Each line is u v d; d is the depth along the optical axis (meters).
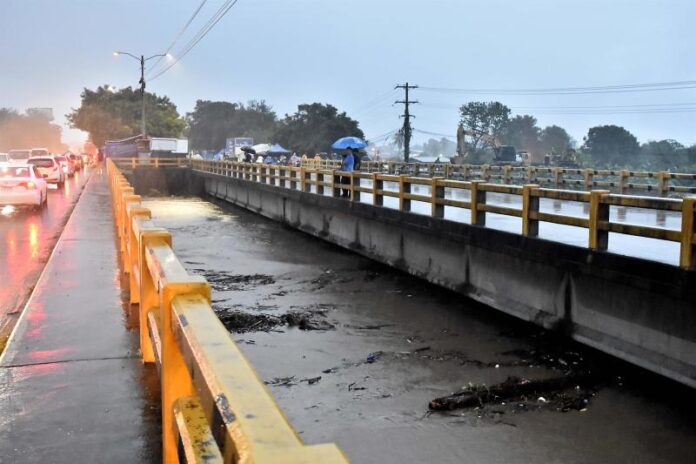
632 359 7.49
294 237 19.33
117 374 4.87
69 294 7.36
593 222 8.12
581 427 6.03
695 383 6.69
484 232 10.41
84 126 83.75
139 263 5.15
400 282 12.47
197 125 113.44
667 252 9.47
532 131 89.06
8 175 20.31
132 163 43.81
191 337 2.02
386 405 6.52
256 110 118.00
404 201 13.55
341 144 23.20
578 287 8.51
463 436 5.84
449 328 9.26
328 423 6.09
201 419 2.21
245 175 29.11
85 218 15.23
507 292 10.05
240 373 1.63
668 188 22.70
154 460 3.59
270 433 1.27
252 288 12.02
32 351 5.39
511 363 7.73
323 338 8.79
